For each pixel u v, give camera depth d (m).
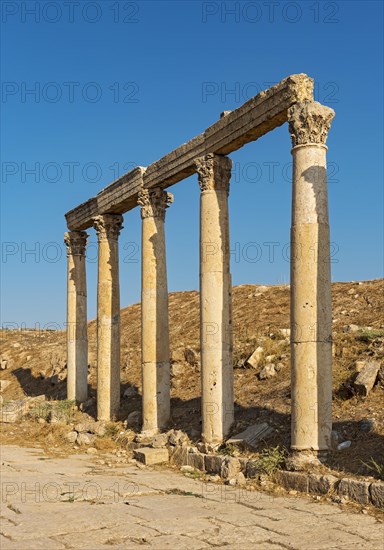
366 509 11.41
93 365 33.12
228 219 18.58
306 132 14.73
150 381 20.95
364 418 15.85
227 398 17.66
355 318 25.98
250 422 17.89
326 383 14.20
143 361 21.22
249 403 19.89
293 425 14.22
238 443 16.28
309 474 13.29
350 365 19.73
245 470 15.02
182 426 20.28
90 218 26.39
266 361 23.34
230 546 9.31
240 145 17.92
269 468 14.28
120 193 23.62
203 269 18.11
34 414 27.30
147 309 21.36
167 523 10.59
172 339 31.92
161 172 21.03
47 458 19.27
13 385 35.84
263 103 16.28
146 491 13.63
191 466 16.89
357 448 14.09
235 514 11.30
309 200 14.53
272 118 16.14
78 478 15.34
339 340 22.27
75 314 28.38
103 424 23.17
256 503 12.29
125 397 26.70
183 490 13.81
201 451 17.14
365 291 29.47
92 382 31.53
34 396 32.62
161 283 21.58
